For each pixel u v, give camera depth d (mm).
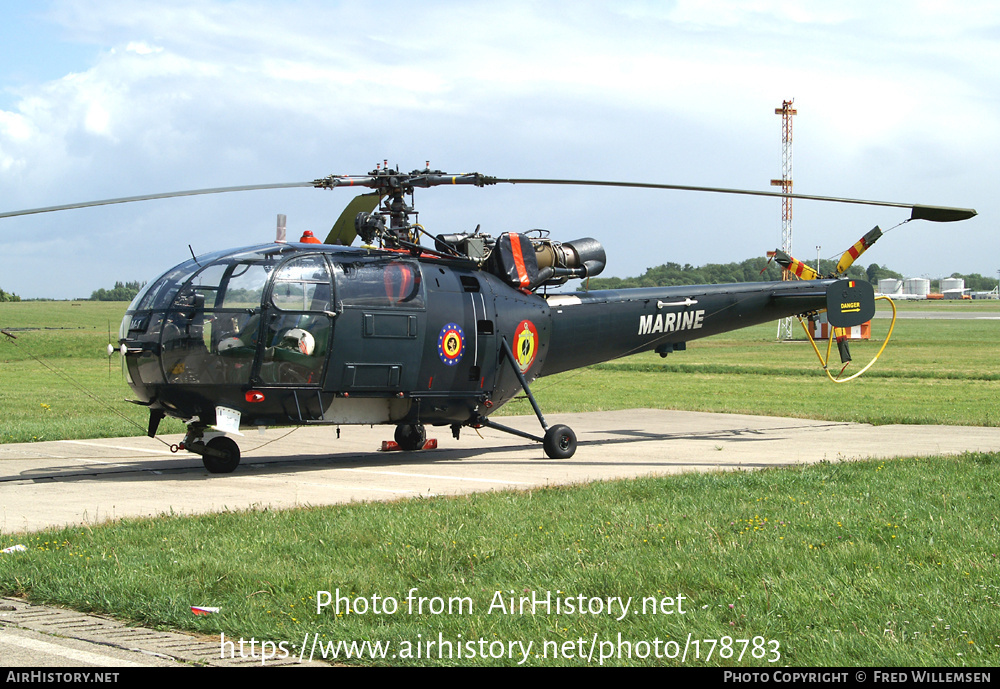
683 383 33844
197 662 5188
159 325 11102
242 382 11211
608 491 10086
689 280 148875
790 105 61938
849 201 12867
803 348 57250
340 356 11766
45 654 5277
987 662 5051
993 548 7422
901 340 65250
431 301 12672
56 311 82125
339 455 14539
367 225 12500
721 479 10789
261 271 11383
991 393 28688
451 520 8344
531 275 14102
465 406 13430
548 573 6750
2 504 9648
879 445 15633
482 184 12805
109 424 18359
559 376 37500
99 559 6957
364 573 6664
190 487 10922
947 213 12914
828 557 7133
